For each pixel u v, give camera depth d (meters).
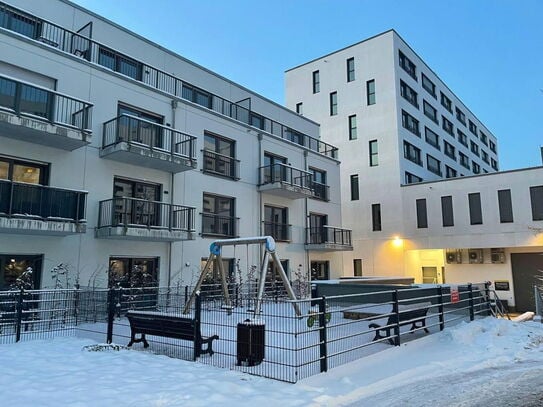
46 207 10.96
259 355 6.36
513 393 5.73
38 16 12.59
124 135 13.44
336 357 6.82
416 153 29.02
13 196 10.45
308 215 21.52
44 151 11.87
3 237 10.88
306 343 7.57
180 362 6.46
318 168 22.84
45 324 9.22
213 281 15.13
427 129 31.11
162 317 7.32
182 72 17.12
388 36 27.48
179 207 14.95
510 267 22.91
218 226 16.73
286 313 9.62
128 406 4.55
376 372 6.46
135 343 8.05
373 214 26.73
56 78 12.17
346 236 23.52
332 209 23.36
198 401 4.75
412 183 25.75
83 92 12.79
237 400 4.83
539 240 21.08
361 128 27.83
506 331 10.48
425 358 7.48
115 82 13.69
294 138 22.64
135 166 14.06
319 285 12.47
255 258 18.00
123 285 13.05
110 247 13.05
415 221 25.03
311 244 20.78
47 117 11.48
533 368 7.14
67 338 8.45
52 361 6.43
